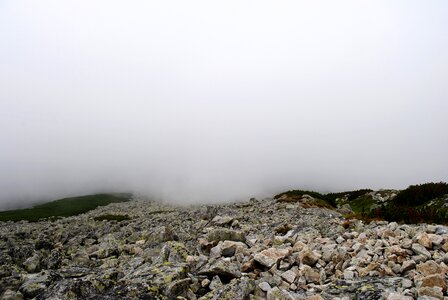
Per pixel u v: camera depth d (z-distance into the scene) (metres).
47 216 96.56
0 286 10.77
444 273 9.22
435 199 27.81
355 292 8.80
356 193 46.34
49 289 9.41
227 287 8.88
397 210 18.16
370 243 12.41
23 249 17.72
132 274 10.46
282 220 23.73
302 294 9.38
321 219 21.55
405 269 9.83
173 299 8.68
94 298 8.68
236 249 13.22
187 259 12.40
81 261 16.36
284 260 11.73
